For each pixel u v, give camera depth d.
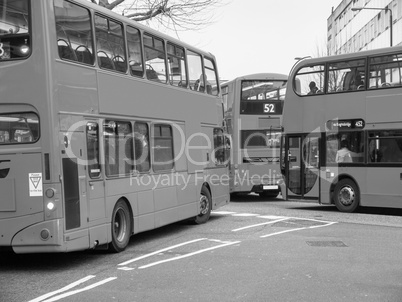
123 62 11.13
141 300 6.88
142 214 11.59
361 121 16.98
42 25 8.68
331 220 15.48
